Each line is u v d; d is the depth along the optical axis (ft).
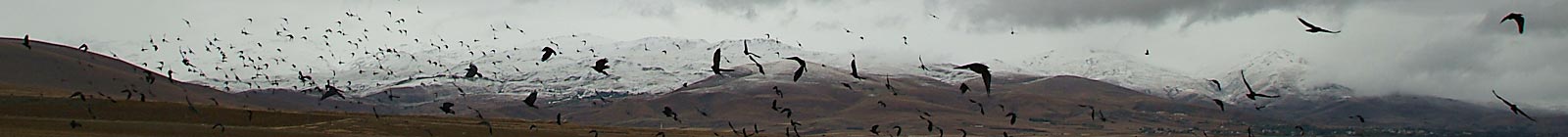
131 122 503.20
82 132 442.09
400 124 570.87
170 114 539.29
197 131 483.51
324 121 564.71
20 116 503.61
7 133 417.08
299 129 526.16
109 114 533.55
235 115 548.31
